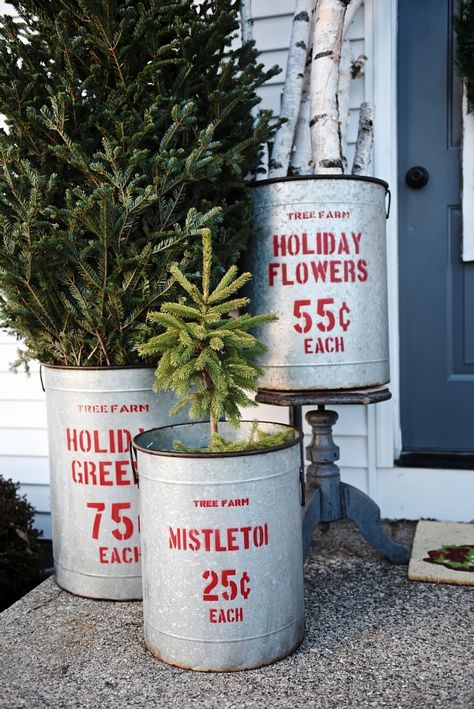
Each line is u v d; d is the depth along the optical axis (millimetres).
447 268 3086
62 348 2361
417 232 3102
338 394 2336
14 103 2234
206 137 2137
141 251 2264
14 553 2861
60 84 2252
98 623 2180
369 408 3084
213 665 1861
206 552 1835
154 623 1941
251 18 2980
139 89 2230
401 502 3092
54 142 2252
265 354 2404
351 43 3000
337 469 2549
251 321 2023
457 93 3018
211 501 1819
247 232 2348
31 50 2293
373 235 2391
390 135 2984
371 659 1909
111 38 2158
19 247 2225
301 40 2844
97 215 2092
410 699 1713
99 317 2193
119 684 1831
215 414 1908
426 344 3131
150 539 1930
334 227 2307
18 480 3533
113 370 2234
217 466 1807
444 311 3100
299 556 1993
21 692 1809
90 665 1932
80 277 2262
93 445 2270
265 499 1857
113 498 2283
